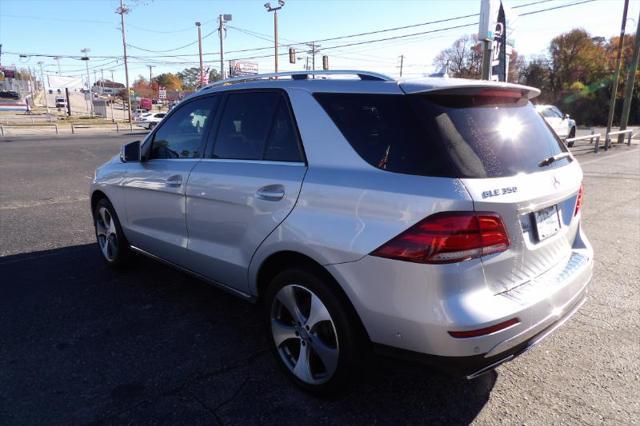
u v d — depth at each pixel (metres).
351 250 2.40
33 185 10.55
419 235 2.19
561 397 2.83
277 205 2.80
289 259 2.87
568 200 2.96
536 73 60.22
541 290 2.47
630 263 5.20
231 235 3.21
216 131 3.49
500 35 10.55
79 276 4.79
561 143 3.17
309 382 2.79
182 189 3.59
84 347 3.38
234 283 3.31
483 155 2.38
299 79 3.06
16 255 5.43
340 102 2.73
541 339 2.49
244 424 2.58
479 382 2.98
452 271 2.17
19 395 2.82
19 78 120.56
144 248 4.35
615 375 3.06
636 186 10.07
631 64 21.81
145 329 3.66
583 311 3.99
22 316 3.86
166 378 3.01
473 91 2.55
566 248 2.95
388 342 2.37
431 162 2.28
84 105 97.62
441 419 2.63
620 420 2.63
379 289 2.33
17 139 26.56
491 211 2.22
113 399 2.79
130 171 4.27
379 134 2.50
